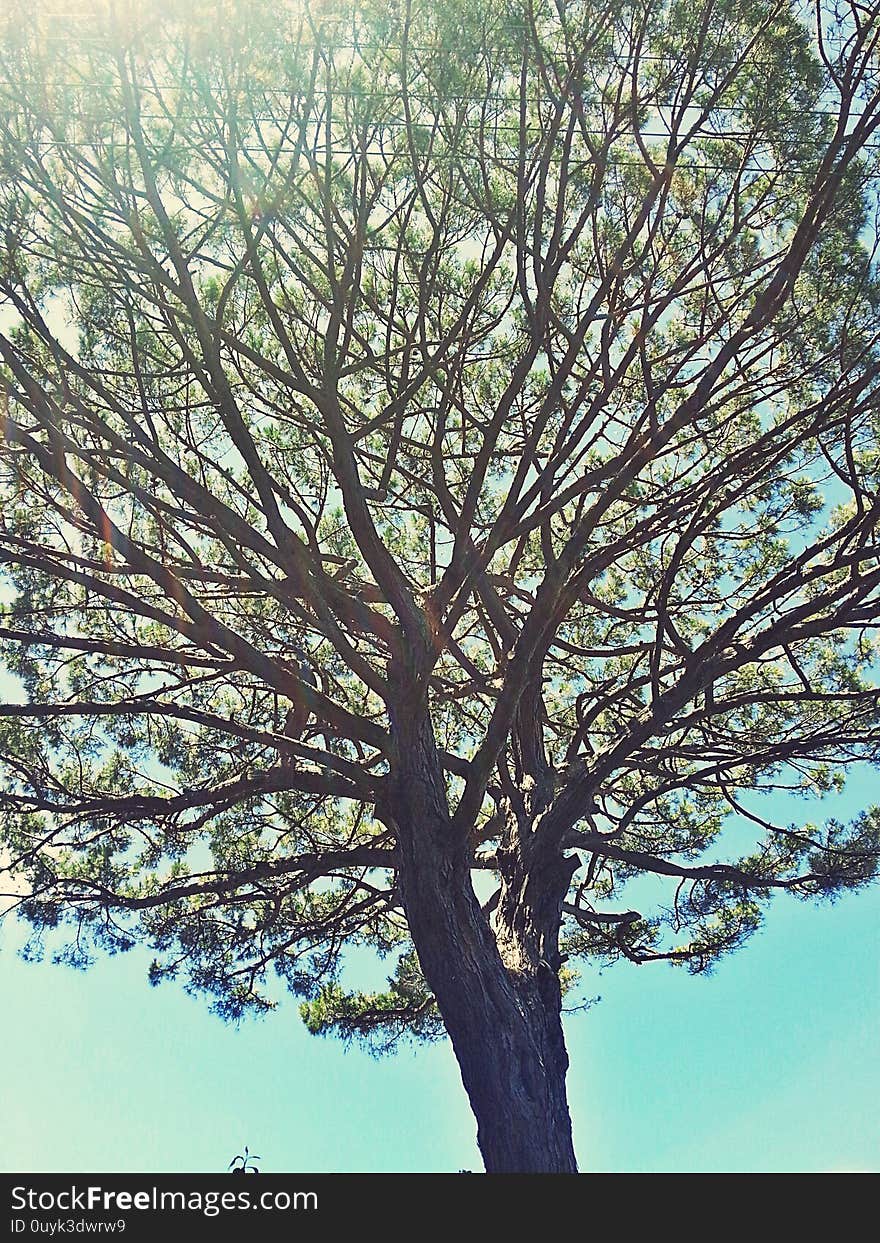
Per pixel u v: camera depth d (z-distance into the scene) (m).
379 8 5.39
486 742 5.78
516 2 5.54
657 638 6.15
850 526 6.03
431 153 5.66
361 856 6.63
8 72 5.47
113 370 6.82
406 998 8.52
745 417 7.66
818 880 7.62
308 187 6.66
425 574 8.24
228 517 5.84
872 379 6.48
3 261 5.96
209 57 5.30
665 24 5.83
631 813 6.69
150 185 5.42
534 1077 5.57
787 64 5.98
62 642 6.19
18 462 6.94
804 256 5.52
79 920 7.75
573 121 5.36
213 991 8.03
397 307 6.93
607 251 6.63
